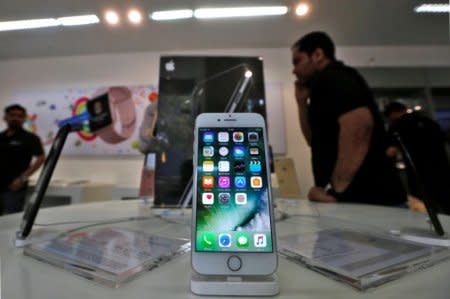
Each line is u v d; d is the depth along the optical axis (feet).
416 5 4.96
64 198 6.12
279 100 6.89
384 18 5.59
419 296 0.63
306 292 0.66
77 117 6.65
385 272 0.75
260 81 2.13
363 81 2.88
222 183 0.89
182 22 5.67
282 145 6.70
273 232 0.80
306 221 1.54
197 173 0.91
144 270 0.80
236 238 0.78
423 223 1.44
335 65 2.89
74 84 7.34
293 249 0.96
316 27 5.90
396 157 3.69
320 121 2.82
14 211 5.88
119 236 1.16
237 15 5.24
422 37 6.45
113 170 6.89
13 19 4.24
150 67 7.17
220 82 2.07
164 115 1.98
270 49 7.08
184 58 2.08
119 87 7.11
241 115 1.04
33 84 7.47
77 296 0.64
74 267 0.80
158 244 1.04
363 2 4.99
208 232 0.79
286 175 3.19
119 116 7.02
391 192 2.44
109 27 5.72
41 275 0.77
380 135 2.60
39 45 6.57
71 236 1.16
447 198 4.25
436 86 6.88
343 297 0.64
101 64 7.32
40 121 7.27
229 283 0.66
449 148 6.38
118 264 0.82
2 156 6.01
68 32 5.87
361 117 2.42
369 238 1.11
